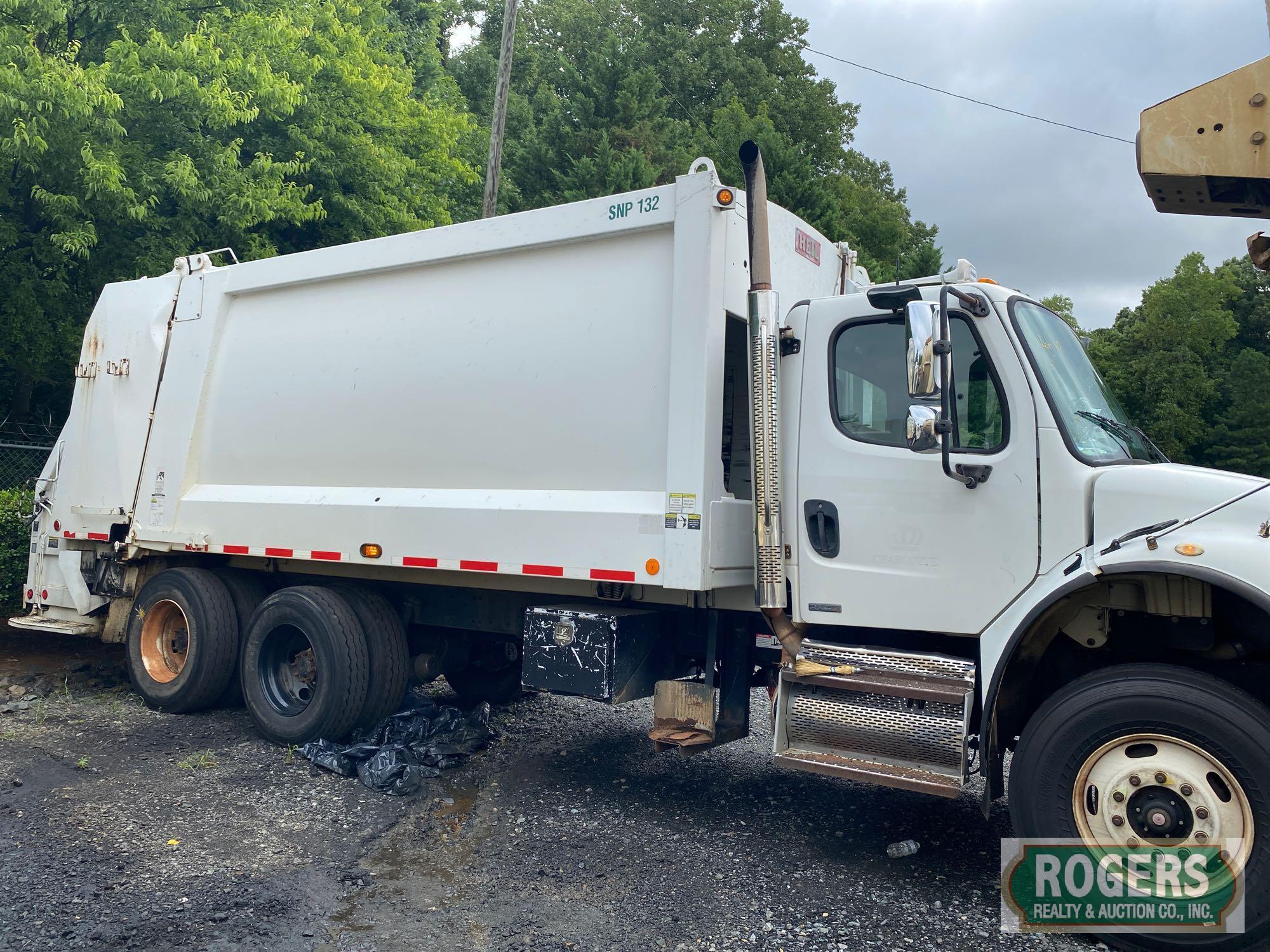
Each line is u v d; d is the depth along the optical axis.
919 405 4.08
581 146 23.53
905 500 4.28
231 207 11.74
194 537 6.72
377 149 14.60
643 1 39.38
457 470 5.55
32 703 7.03
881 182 39.12
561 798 5.27
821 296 5.66
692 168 4.73
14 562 9.84
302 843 4.52
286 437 6.38
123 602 7.34
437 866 4.32
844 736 4.23
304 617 6.00
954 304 4.21
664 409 4.79
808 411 4.59
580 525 4.94
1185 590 3.72
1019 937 3.67
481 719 6.41
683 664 5.50
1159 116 3.48
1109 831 3.62
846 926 3.75
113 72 10.55
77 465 7.62
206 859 4.28
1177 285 31.94
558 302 5.25
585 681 5.00
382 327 5.99
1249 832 3.38
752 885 4.14
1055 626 3.97
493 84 34.12
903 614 4.27
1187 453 32.12
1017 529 4.03
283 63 13.31
